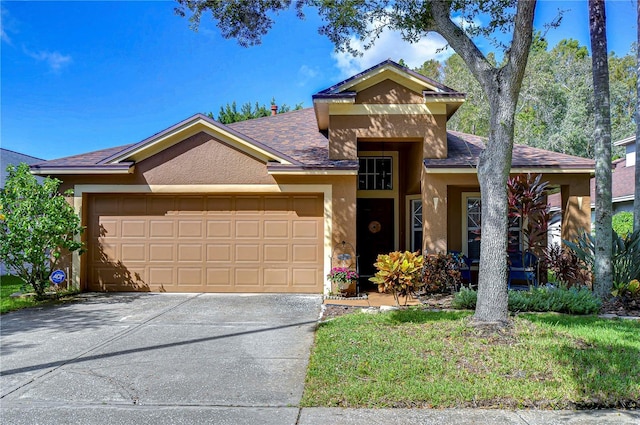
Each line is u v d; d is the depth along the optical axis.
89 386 4.36
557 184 10.31
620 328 6.16
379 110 10.34
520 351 4.98
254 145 9.84
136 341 6.00
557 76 32.94
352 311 7.86
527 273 9.42
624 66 34.31
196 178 10.08
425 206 10.09
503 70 5.95
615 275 8.88
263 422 3.56
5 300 9.12
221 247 10.18
